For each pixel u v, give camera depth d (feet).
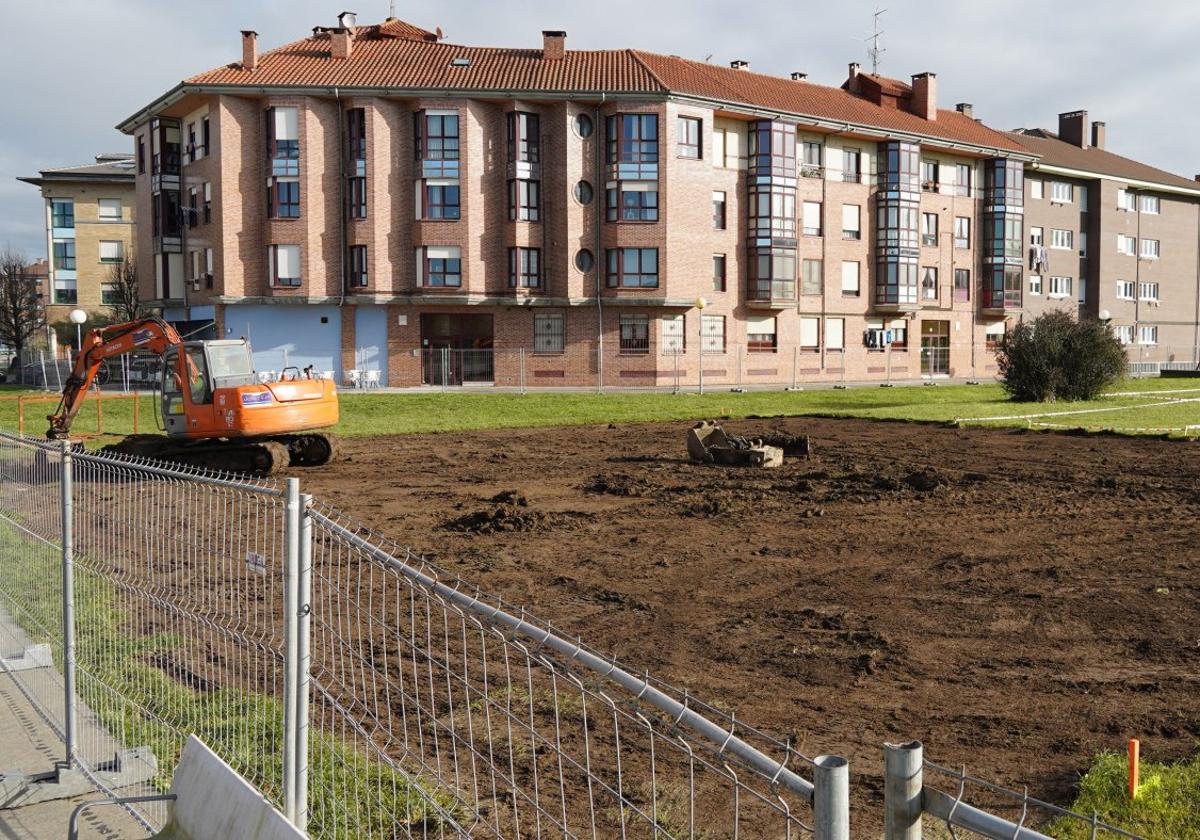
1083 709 19.83
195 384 61.98
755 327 159.33
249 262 139.54
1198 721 18.95
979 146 179.83
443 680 21.52
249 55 141.08
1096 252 211.82
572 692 21.03
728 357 154.51
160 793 15.58
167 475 17.39
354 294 139.85
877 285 172.65
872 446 70.03
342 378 140.67
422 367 141.28
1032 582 30.09
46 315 226.17
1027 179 200.23
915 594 29.09
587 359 146.00
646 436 82.12
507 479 56.75
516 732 18.75
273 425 61.05
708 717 19.71
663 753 17.97
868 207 171.32
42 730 19.11
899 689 21.25
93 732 18.21
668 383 147.84
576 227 144.56
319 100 138.21
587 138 145.07
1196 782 15.67
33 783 16.71
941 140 174.50
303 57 147.74
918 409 101.76
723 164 155.12
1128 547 34.60
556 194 144.25
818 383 158.81
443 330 145.69
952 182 182.70
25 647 22.47
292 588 13.01
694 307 148.77
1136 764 15.08
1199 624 25.31
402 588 29.53
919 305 175.83
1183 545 34.60
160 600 18.54
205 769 13.87
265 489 13.52
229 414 60.08
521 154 142.10
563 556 34.96
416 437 83.05
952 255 182.70
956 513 42.22
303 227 137.90
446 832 14.64
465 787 16.20
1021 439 73.15
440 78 142.41
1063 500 44.93
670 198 145.48
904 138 170.09
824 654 23.72
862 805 15.75
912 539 36.96
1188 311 233.14
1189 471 53.57
